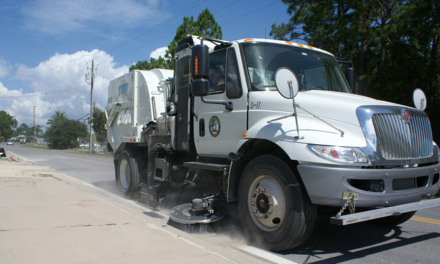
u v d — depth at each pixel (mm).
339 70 5699
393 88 14742
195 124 5574
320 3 17938
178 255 3414
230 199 4562
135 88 8094
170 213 5020
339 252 4188
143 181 7555
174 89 6336
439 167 4297
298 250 4223
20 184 8125
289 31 21219
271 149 4512
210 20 24031
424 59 15352
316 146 3693
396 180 3871
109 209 5438
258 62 4820
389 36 15156
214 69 5332
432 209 6988
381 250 4289
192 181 5688
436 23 14148
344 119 3908
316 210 3855
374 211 3566
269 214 4055
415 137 4129
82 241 3795
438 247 4430
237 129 4781
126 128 8555
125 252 3467
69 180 9750
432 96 14898
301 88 4922
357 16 14867
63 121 71875
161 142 6473
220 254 3477
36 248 3549
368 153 3670
